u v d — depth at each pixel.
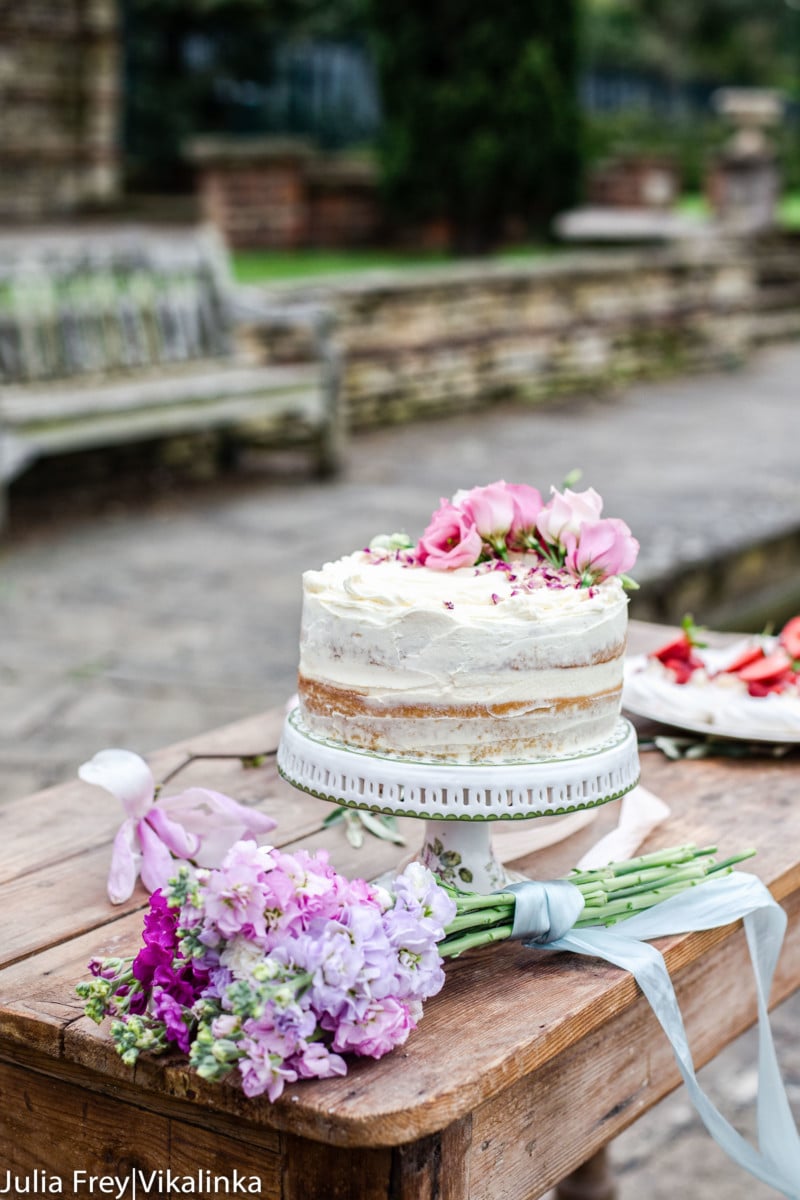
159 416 6.18
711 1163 2.73
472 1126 1.37
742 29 28.36
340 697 1.55
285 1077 1.24
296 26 14.61
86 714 4.08
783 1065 3.07
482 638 1.50
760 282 13.59
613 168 15.86
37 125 10.34
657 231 13.59
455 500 1.73
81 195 10.68
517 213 11.95
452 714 1.51
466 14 11.16
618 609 1.60
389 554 1.74
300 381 6.87
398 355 8.50
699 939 1.63
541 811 1.50
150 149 14.55
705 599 5.61
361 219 12.93
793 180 22.28
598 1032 1.59
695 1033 1.83
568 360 9.77
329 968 1.26
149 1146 1.42
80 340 6.48
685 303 10.83
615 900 1.63
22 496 6.64
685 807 2.06
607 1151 2.42
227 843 1.81
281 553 5.79
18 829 2.00
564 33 11.42
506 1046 1.35
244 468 7.45
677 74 26.55
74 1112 1.47
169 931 1.33
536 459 7.62
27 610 5.01
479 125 11.41
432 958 1.34
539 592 1.55
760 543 5.94
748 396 9.85
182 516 6.42
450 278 8.77
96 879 1.83
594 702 1.57
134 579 5.41
